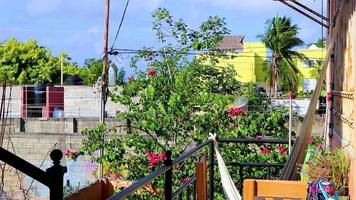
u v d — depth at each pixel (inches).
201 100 414.0
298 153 271.4
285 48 2161.7
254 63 2080.5
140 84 435.8
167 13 517.3
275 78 2139.5
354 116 194.1
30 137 933.8
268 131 407.8
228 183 253.1
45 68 2085.4
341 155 213.6
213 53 510.3
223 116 410.0
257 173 362.6
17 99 1199.6
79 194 350.0
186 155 187.9
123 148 404.2
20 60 2082.9
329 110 306.3
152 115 409.7
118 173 399.2
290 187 211.5
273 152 368.5
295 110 682.8
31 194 547.5
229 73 500.1
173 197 177.2
